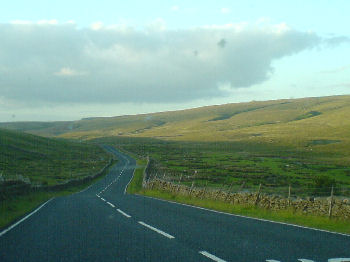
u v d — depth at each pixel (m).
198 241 11.61
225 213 19.06
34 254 10.20
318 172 87.50
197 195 29.09
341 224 15.39
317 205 18.27
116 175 83.94
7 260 9.62
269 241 11.61
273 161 116.69
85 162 113.00
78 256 9.90
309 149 174.62
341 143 187.38
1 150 110.12
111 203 25.45
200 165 100.38
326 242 11.49
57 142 170.50
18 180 30.17
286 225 14.94
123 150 170.12
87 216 18.05
